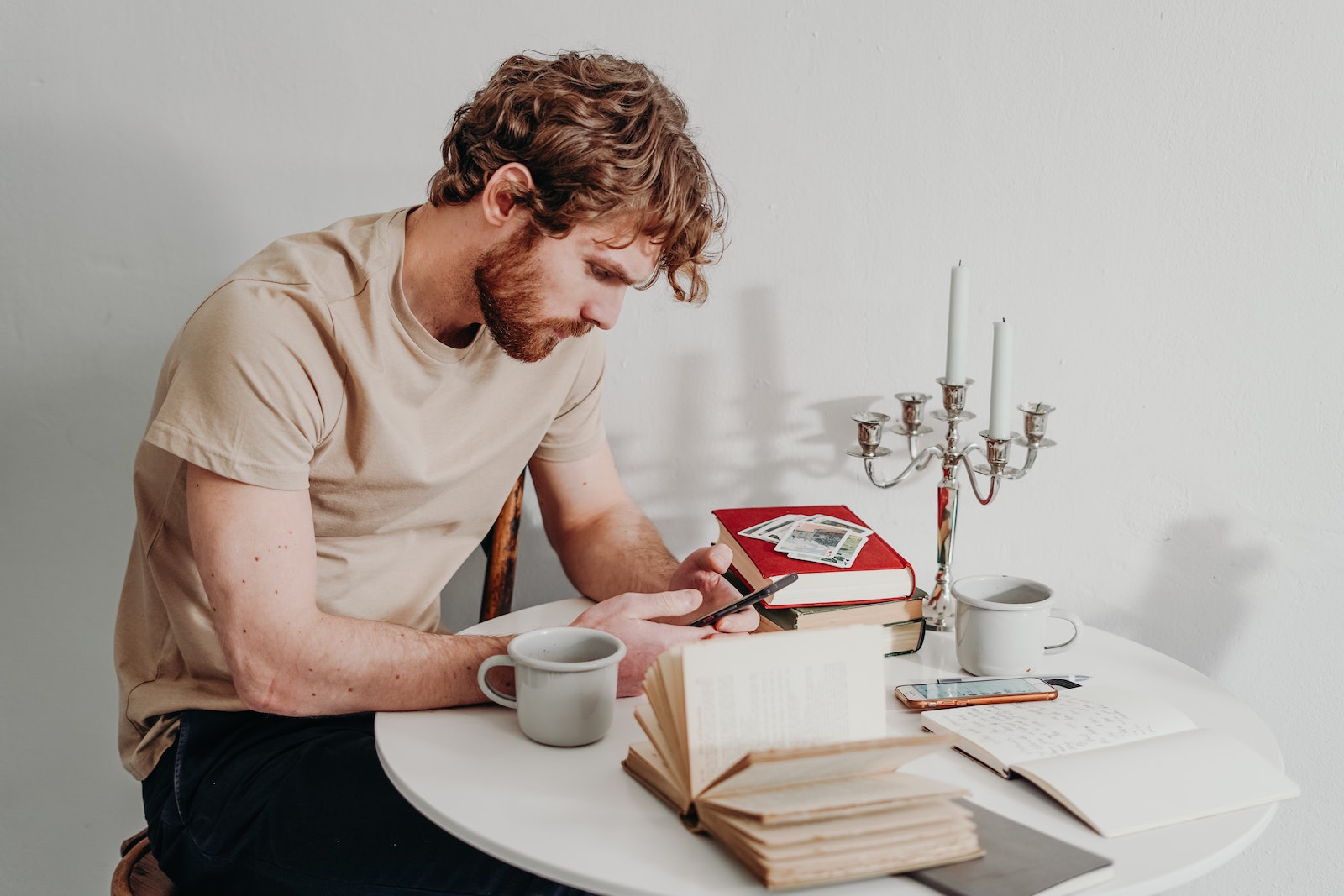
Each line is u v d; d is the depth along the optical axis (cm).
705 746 73
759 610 106
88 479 147
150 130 140
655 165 99
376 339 105
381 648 97
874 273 139
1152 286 132
